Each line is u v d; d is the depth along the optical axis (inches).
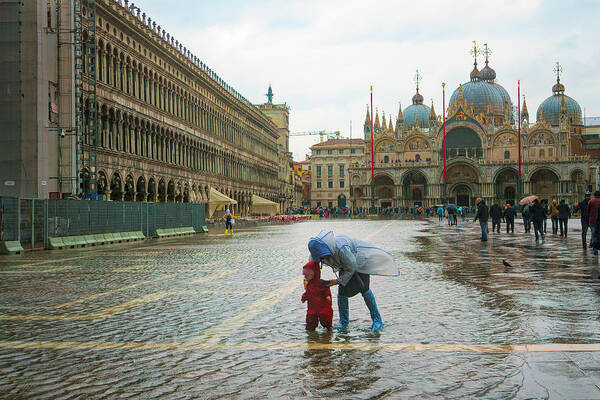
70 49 1489.9
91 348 318.0
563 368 264.5
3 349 317.1
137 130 2053.4
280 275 640.4
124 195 1927.9
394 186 5295.3
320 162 6407.5
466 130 5231.3
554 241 1155.9
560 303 434.6
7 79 1369.3
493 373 260.1
